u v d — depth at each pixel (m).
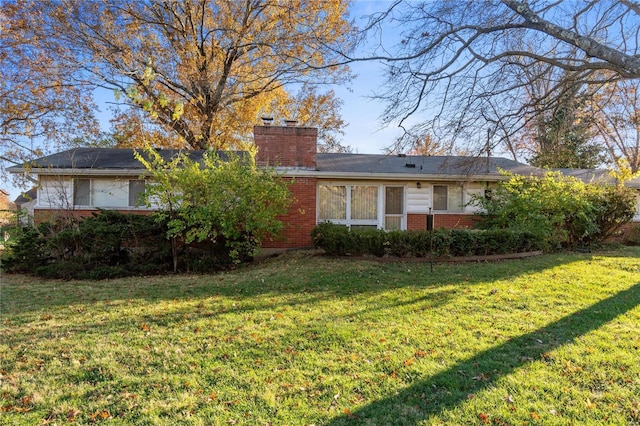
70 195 12.21
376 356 4.18
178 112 4.02
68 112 17.02
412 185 13.30
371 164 13.81
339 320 5.41
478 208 13.53
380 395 3.39
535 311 5.71
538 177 12.95
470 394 3.39
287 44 16.77
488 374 3.75
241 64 20.02
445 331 4.91
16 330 5.09
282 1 17.05
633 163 21.16
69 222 10.03
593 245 12.75
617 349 4.29
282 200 10.54
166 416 3.09
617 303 6.02
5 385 3.57
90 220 10.09
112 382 3.64
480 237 10.09
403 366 3.93
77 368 3.94
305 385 3.57
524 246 10.64
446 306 6.03
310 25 16.62
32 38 15.34
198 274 9.72
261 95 21.58
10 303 6.57
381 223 13.15
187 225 9.67
